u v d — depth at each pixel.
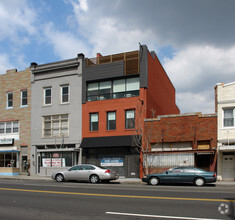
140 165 24.33
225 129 22.36
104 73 26.98
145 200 10.84
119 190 14.25
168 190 14.23
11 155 30.50
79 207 9.68
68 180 21.16
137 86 25.98
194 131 23.25
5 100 31.78
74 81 28.33
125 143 24.69
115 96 26.67
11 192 13.59
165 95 34.88
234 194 12.49
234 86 22.69
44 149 27.59
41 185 17.17
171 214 8.44
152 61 28.31
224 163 22.19
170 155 23.33
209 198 11.22
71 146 27.84
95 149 26.52
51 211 9.12
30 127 29.80
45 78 29.78
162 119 24.45
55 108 28.84
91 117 27.31
